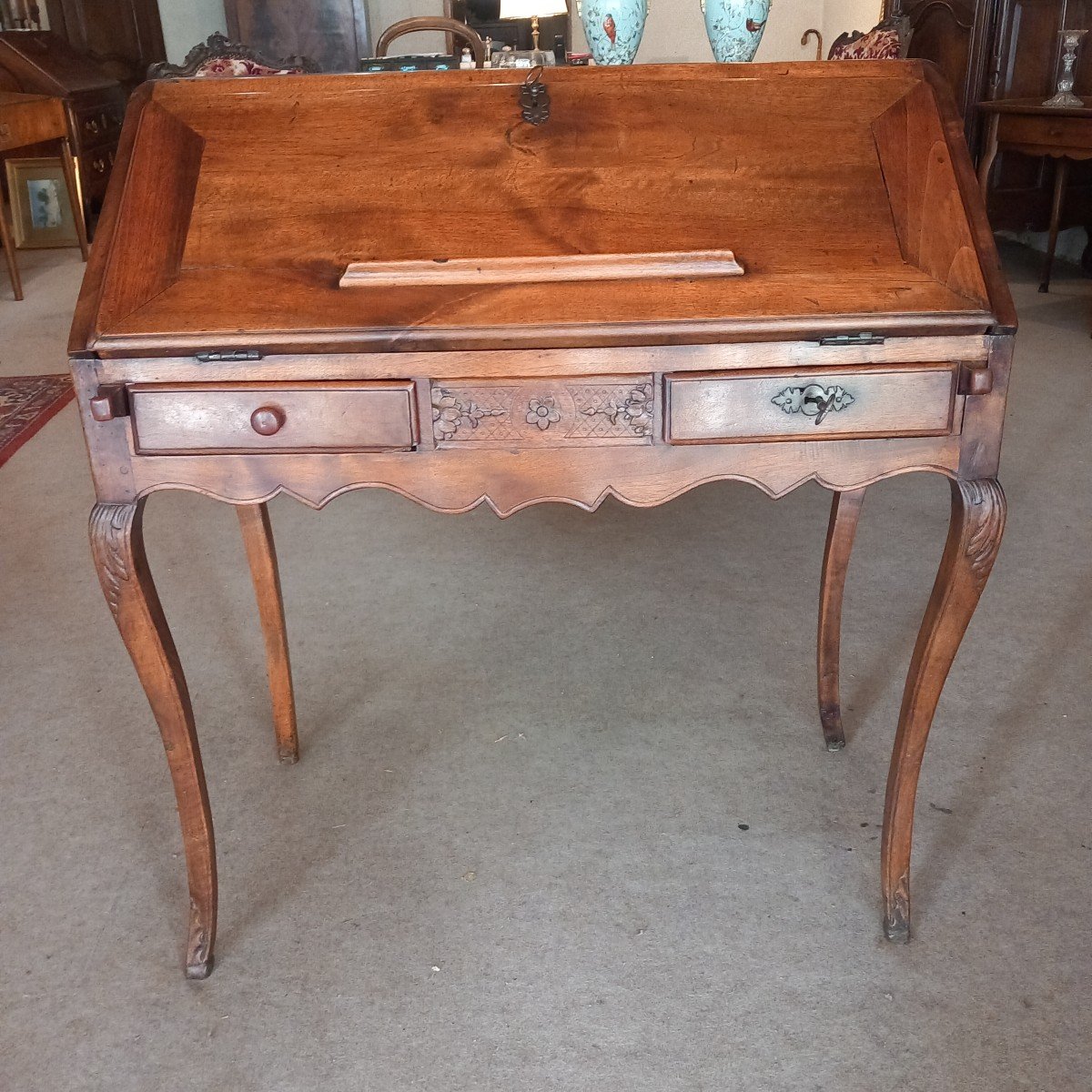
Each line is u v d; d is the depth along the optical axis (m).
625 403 1.25
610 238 1.32
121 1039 1.40
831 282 1.26
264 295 1.26
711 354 1.23
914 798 1.47
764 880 1.65
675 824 1.79
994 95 5.27
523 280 1.27
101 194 7.06
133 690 2.22
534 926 1.57
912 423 1.26
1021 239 6.17
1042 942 1.52
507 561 2.77
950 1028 1.38
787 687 2.18
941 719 2.04
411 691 2.20
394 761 1.98
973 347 1.24
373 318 1.22
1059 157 4.59
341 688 2.21
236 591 2.64
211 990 1.48
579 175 1.38
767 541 2.84
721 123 1.42
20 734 2.07
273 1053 1.38
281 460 1.27
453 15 8.05
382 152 1.40
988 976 1.46
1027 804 1.80
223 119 1.43
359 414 1.24
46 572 2.75
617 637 2.38
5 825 1.82
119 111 7.34
